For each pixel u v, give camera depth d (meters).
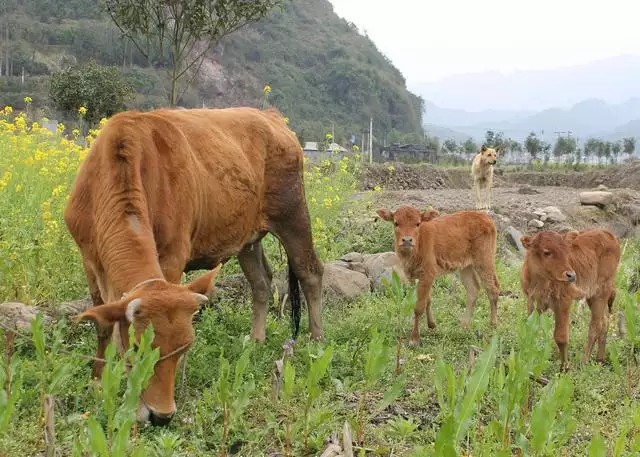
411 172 33.34
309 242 7.40
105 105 23.31
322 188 12.08
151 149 5.42
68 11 86.50
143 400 4.37
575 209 18.45
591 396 5.91
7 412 3.60
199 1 14.15
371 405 5.64
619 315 7.78
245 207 6.56
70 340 6.33
